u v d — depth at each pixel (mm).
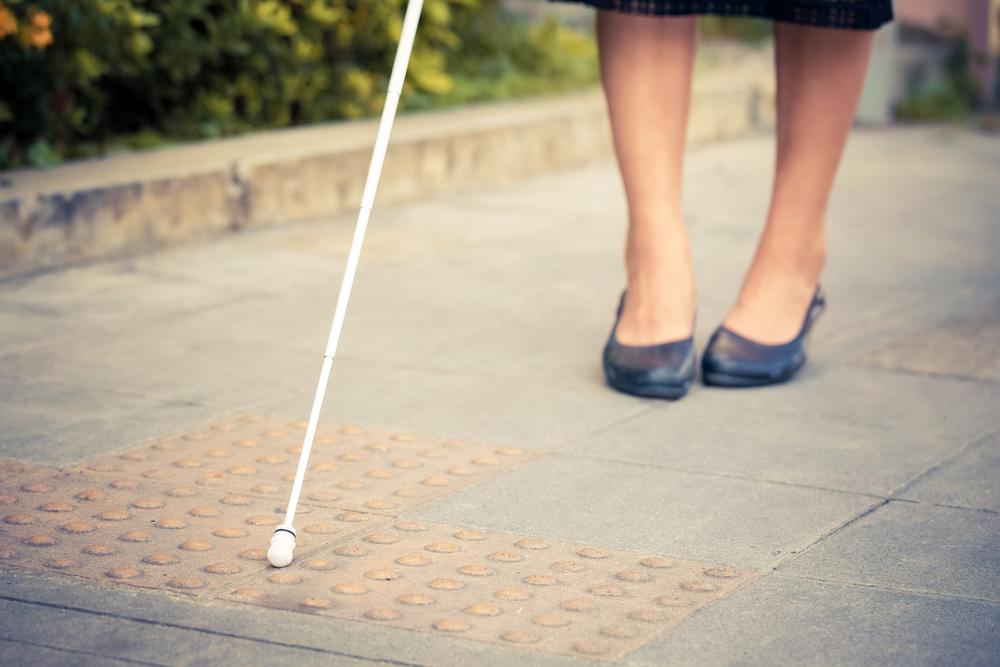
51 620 2082
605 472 2891
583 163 8070
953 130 10031
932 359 3906
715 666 1963
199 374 3602
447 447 3047
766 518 2617
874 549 2459
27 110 5512
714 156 8633
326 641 2025
